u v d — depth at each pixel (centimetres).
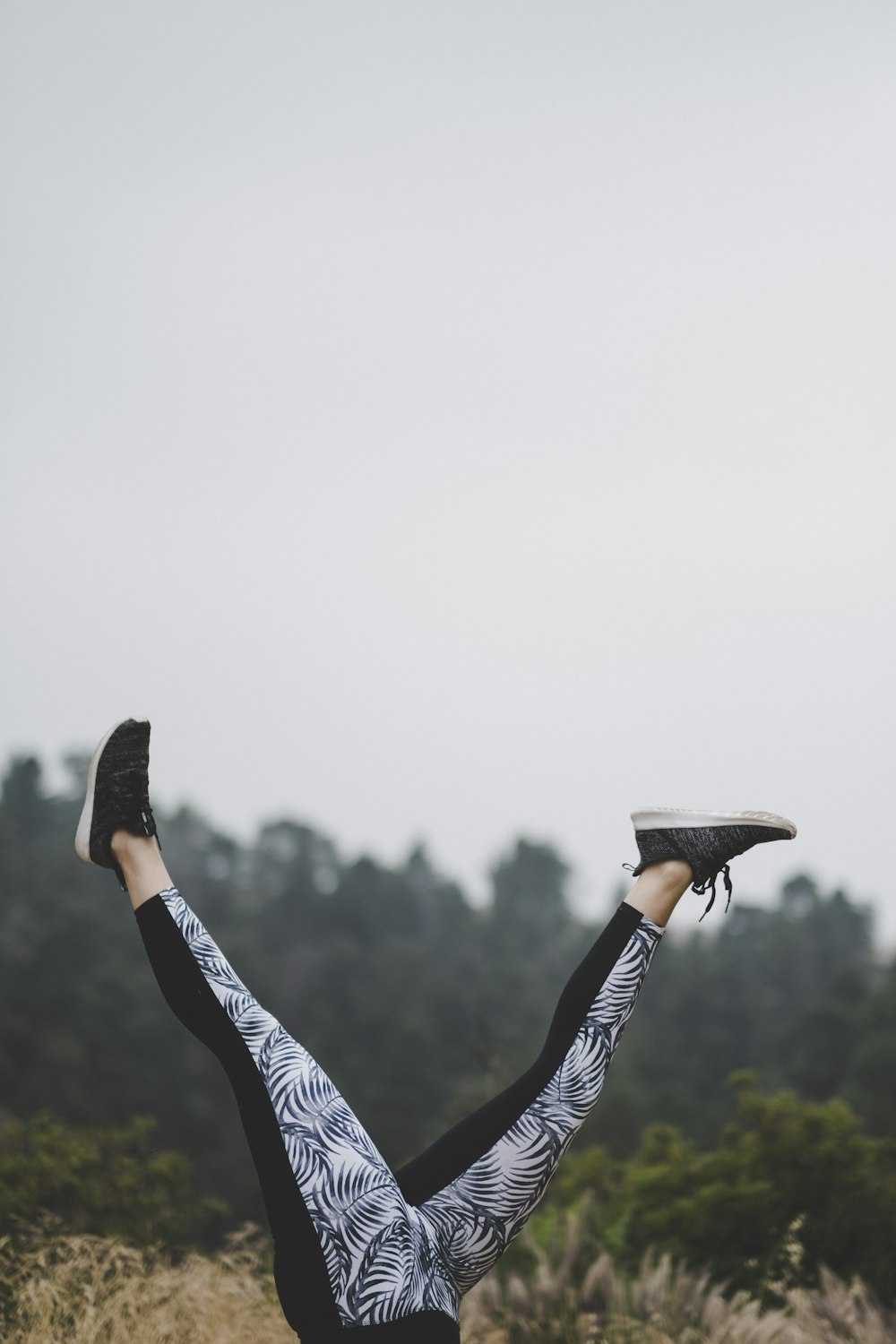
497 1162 254
